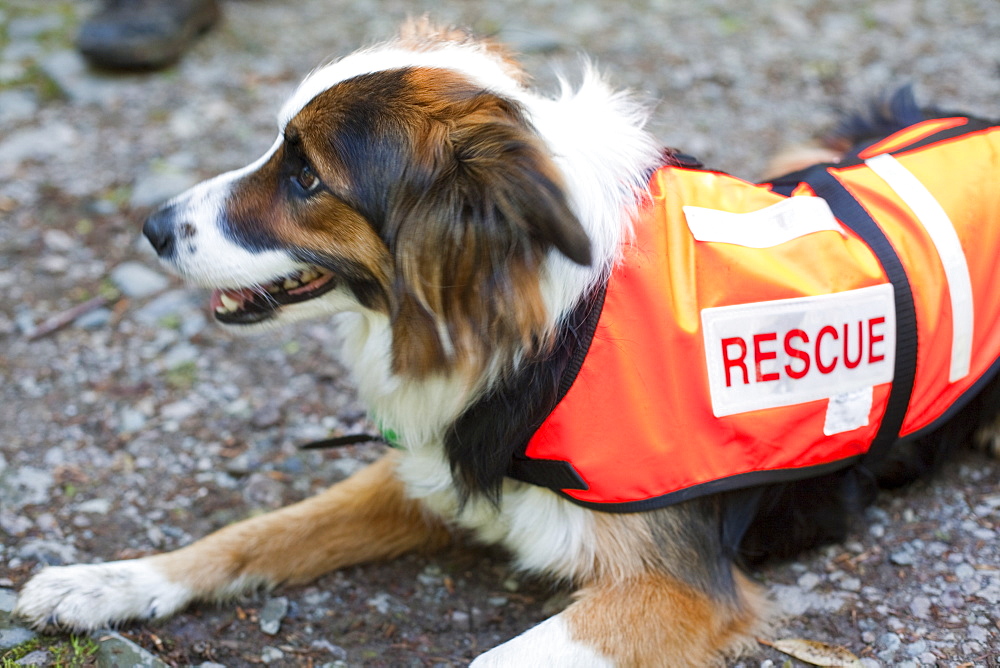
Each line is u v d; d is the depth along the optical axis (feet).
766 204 7.87
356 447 10.46
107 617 7.91
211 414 10.85
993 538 8.72
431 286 6.75
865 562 8.58
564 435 7.04
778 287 7.27
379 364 7.67
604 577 7.55
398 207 6.76
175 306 12.59
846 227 7.88
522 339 6.79
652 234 7.23
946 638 7.73
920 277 7.84
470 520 8.23
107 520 9.27
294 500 9.67
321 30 20.04
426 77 6.95
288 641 8.06
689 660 7.39
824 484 8.16
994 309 8.39
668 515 7.43
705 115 16.98
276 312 7.80
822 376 7.46
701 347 7.09
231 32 19.76
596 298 6.95
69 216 14.21
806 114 17.02
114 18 17.67
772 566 8.64
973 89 17.51
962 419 8.95
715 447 7.22
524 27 19.95
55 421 10.57
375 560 9.03
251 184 7.45
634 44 19.51
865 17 20.76
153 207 14.32
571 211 6.00
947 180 8.30
